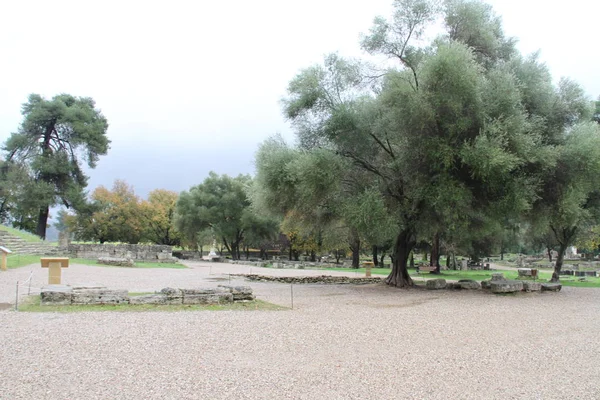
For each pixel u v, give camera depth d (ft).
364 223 61.98
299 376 22.86
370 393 20.83
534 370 25.48
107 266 94.07
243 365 24.41
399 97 62.34
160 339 29.45
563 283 93.04
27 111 169.78
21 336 28.58
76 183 177.06
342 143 68.54
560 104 70.79
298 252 214.28
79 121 169.17
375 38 69.87
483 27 70.44
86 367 22.94
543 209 70.59
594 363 27.27
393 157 69.77
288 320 38.32
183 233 199.62
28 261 84.07
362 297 57.21
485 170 57.52
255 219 176.86
